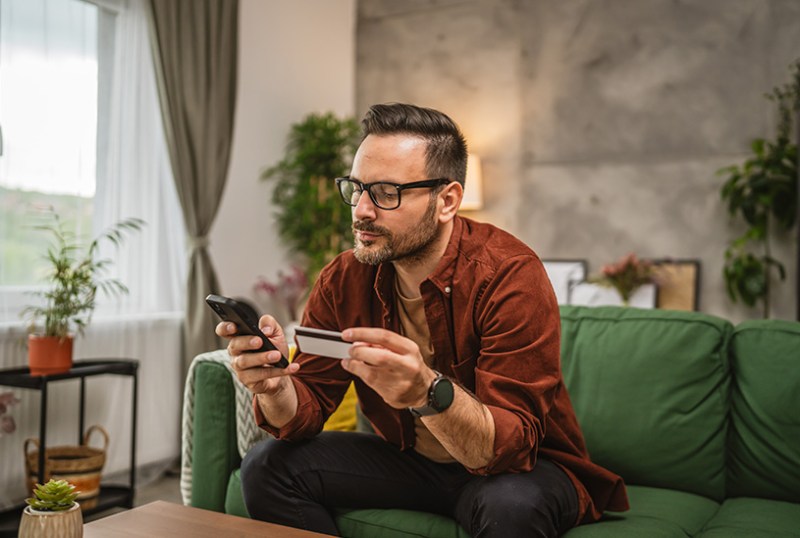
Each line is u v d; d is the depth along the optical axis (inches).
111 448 130.8
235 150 162.9
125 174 135.4
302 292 173.0
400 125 56.0
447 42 199.2
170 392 142.9
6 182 115.0
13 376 104.1
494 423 51.1
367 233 55.7
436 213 56.9
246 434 74.6
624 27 176.7
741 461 70.0
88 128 128.0
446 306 59.9
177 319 145.2
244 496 63.4
